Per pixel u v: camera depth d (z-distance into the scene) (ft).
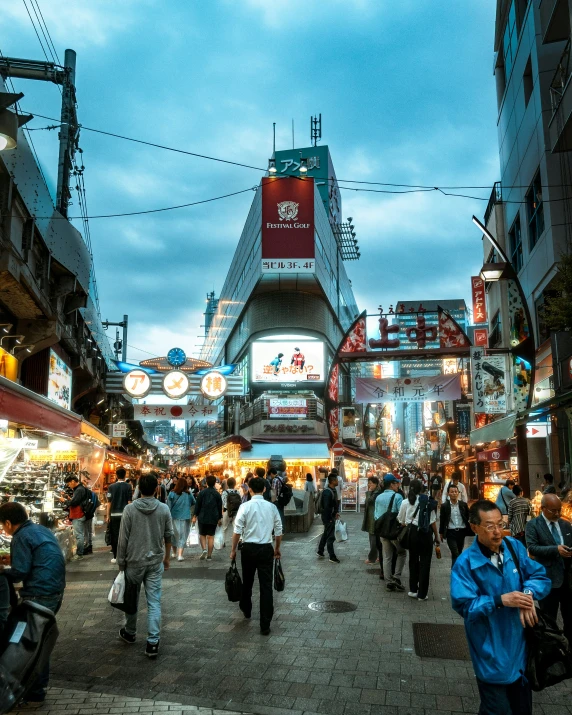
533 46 71.77
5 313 53.21
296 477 122.01
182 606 25.73
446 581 32.01
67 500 43.93
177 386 71.41
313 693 15.90
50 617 12.92
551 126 50.65
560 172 65.00
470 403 131.75
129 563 19.34
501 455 73.87
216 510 40.06
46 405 34.47
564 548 17.70
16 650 12.32
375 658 18.79
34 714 14.29
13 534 15.44
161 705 14.94
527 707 10.27
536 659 10.18
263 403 154.51
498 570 10.68
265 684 16.52
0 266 39.83
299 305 171.53
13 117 23.34
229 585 22.50
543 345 67.26
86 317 82.53
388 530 29.12
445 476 154.51
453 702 15.34
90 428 54.90
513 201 82.48
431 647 19.93
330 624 22.86
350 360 78.64
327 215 197.98
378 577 33.01
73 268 60.64
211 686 16.34
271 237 160.25
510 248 86.22
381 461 139.85
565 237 63.31
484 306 97.76
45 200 51.16
